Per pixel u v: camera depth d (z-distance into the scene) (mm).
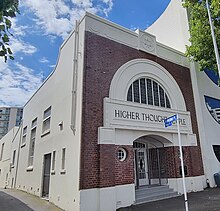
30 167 16641
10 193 16047
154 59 13562
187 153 13227
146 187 12039
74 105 10305
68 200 9500
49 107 14500
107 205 9008
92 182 9039
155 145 13633
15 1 3145
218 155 14758
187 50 13289
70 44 12078
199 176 13188
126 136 10750
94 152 9453
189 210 8500
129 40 12492
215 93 16500
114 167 9711
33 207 10594
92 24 11094
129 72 11883
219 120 15805
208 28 11703
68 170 9977
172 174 12406
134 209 9203
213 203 9383
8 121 86188
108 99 10422
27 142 18469
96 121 9891
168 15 19016
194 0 12547
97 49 10891
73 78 10695
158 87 13336
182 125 13383
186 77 15242
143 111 11625
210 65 12305
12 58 3236
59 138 11805
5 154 26672
